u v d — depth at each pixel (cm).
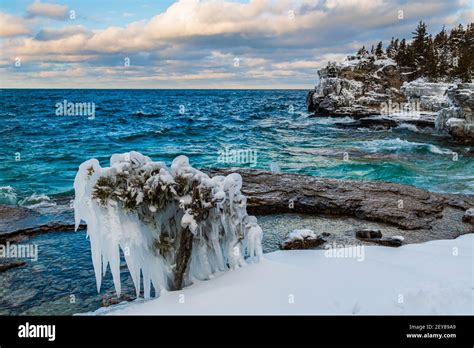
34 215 973
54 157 2028
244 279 532
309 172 1720
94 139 2830
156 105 7869
